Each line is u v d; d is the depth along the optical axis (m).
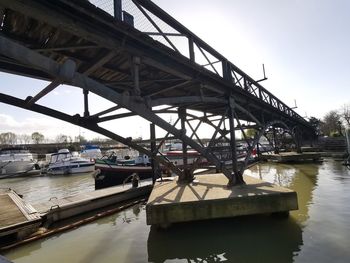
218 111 14.47
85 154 42.97
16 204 9.91
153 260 6.32
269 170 22.64
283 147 40.81
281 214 8.30
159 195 8.66
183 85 9.35
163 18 7.21
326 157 31.28
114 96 5.85
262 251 6.40
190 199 7.82
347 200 10.65
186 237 7.38
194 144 8.73
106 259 6.52
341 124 63.50
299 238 6.95
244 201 7.76
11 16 4.82
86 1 4.92
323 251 6.18
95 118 7.38
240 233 7.44
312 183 15.01
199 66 8.38
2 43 3.90
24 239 7.90
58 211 9.96
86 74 6.50
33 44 5.66
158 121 7.15
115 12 5.77
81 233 8.52
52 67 4.54
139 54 6.50
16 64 5.68
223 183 10.45
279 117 23.34
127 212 10.85
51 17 4.70
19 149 35.22
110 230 8.63
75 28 5.09
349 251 6.11
